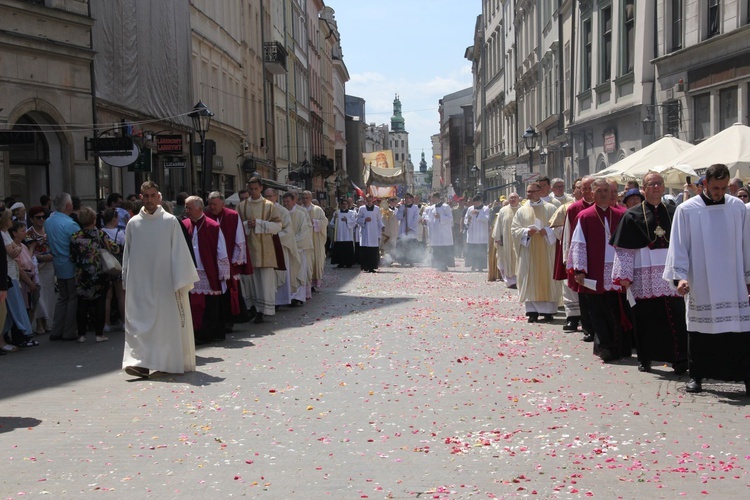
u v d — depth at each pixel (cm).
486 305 1688
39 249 1420
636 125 2694
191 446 695
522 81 5053
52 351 1214
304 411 811
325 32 8612
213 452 677
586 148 3347
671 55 2373
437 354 1112
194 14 3238
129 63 2484
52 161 2117
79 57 2156
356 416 787
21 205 1362
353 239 3039
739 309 840
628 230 958
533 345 1175
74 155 2142
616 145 2905
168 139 2447
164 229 1004
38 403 866
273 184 3791
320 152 8131
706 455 645
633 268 959
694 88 2277
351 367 1032
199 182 3322
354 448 681
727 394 856
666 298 950
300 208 1789
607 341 1050
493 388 897
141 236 1005
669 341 952
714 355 850
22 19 1956
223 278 1251
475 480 595
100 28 2280
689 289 856
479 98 8250
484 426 741
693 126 2312
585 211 1070
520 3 5125
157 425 767
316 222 2061
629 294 970
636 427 729
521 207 1428
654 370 989
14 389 941
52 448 696
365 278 2503
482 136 7562
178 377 994
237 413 809
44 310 1402
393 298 1864
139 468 638
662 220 956
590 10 3206
